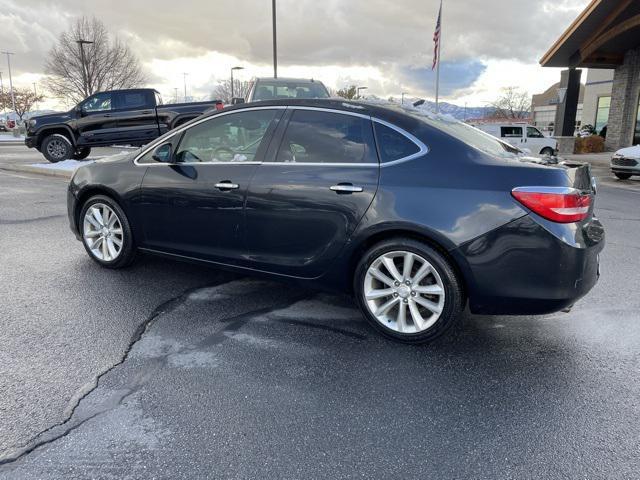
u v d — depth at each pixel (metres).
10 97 64.19
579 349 3.48
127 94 14.12
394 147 3.49
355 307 4.16
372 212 3.41
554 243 3.06
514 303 3.20
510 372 3.16
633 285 4.81
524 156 3.62
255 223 3.89
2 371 3.02
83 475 2.20
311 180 3.63
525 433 2.55
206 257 4.24
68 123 13.99
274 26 22.52
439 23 23.75
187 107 14.29
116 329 3.63
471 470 2.29
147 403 2.74
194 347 3.40
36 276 4.69
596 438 2.52
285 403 2.77
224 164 4.06
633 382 3.05
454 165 3.31
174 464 2.28
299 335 3.62
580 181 3.31
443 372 3.14
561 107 23.11
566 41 20.83
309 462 2.32
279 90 10.70
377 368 3.17
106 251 4.87
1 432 2.46
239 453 2.37
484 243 3.15
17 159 16.62
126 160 4.68
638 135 22.58
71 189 4.98
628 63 22.23
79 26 32.19
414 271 3.45
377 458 2.35
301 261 3.77
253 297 4.32
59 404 2.70
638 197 11.12
